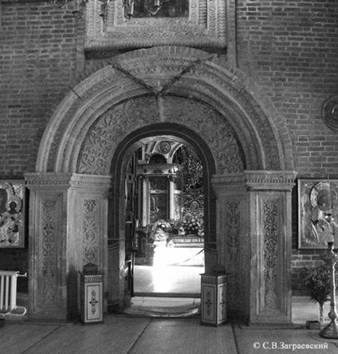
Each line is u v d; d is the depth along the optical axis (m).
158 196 22.83
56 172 9.21
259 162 9.04
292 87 9.38
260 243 8.98
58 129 9.28
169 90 9.42
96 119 9.65
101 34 9.61
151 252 19.59
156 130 10.39
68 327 8.77
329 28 9.48
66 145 9.33
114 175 10.42
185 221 22.66
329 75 9.42
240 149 9.46
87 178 9.68
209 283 8.95
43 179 9.21
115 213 10.42
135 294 12.34
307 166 9.26
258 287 8.91
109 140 10.05
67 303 9.19
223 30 9.38
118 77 9.27
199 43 9.35
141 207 22.36
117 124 9.98
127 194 11.93
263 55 9.39
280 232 8.98
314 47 9.45
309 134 9.31
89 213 9.88
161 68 9.20
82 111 9.32
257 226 8.98
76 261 9.55
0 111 9.77
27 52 9.79
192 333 8.37
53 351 7.27
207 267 10.15
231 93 9.11
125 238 11.53
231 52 9.33
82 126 9.43
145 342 7.79
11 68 9.80
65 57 9.69
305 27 9.46
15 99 9.76
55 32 9.75
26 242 9.59
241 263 9.44
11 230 9.58
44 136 9.23
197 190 23.06
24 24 9.84
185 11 9.55
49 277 9.24
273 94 9.34
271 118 8.98
